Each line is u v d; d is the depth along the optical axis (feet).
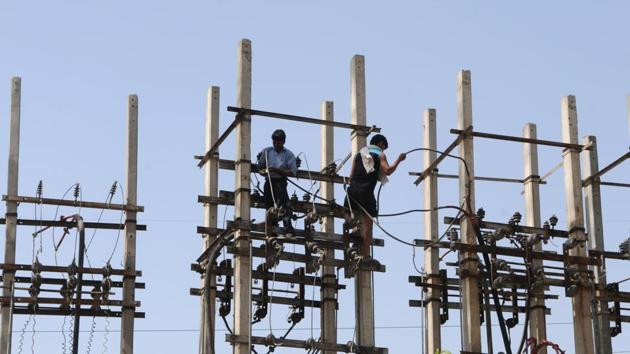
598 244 254.27
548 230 231.09
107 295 240.12
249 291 205.05
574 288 225.76
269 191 210.59
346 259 211.20
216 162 238.89
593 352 224.74
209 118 241.76
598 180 258.37
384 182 209.15
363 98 221.66
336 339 222.07
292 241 209.56
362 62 223.71
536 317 237.25
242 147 211.82
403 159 205.46
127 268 243.60
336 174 221.66
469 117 226.79
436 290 258.16
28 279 238.68
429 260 259.19
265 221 208.13
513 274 221.05
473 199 222.69
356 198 209.15
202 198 235.61
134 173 250.16
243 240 207.82
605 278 248.93
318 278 224.94
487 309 213.87
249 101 213.46
